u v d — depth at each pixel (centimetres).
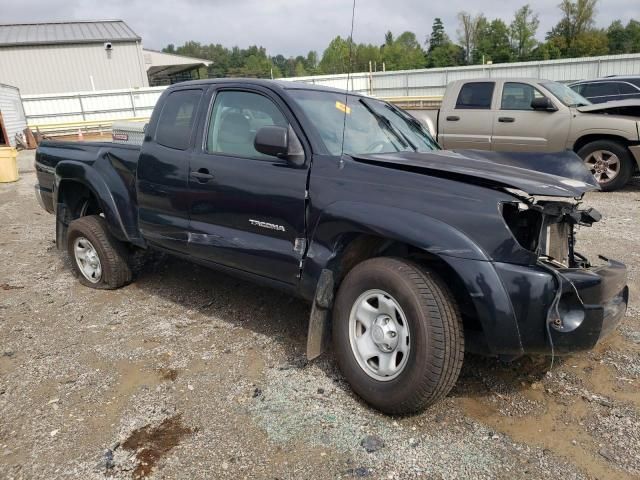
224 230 377
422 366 271
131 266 502
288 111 351
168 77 4828
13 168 1273
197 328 412
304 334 397
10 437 285
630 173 905
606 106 904
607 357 355
